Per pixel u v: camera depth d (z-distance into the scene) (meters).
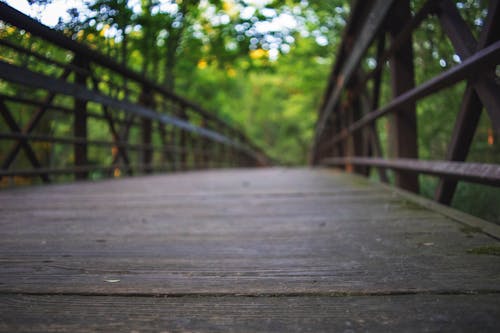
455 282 1.06
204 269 1.26
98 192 3.54
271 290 1.06
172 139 8.22
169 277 1.18
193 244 1.60
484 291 1.00
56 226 2.00
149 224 2.04
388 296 0.99
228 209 2.51
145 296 1.04
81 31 2.95
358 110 5.35
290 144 26.80
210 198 3.06
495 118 1.53
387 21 3.00
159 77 9.04
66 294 1.05
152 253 1.47
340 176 5.09
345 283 1.09
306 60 10.45
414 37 3.47
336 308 0.93
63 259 1.39
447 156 2.04
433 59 3.28
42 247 1.56
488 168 1.55
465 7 2.47
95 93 4.31
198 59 9.24
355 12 4.23
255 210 2.45
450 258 1.28
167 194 3.35
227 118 17.09
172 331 0.83
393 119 2.96
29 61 3.43
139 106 5.69
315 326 0.84
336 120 7.37
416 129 2.88
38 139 3.95
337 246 1.52
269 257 1.39
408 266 1.22
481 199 2.41
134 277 1.18
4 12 2.38
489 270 1.15
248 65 9.65
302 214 2.27
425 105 3.44
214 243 1.62
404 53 2.88
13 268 1.28
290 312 0.92
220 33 8.16
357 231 1.76
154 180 5.09
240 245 1.58
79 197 3.18
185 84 12.05
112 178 5.44
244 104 19.92
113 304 0.98
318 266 1.26
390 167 3.05
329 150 9.41
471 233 1.61
